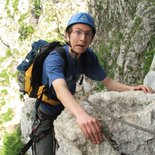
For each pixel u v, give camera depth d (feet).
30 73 7.07
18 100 44.24
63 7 39.91
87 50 7.15
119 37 25.09
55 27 40.32
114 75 23.49
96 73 7.41
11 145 38.37
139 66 20.84
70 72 6.70
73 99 5.54
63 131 6.01
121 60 22.52
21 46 43.91
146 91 6.79
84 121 5.21
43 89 6.95
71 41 6.51
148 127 5.88
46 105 7.27
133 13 24.22
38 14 42.57
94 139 5.30
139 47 21.24
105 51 26.14
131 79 20.94
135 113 6.00
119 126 5.83
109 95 6.28
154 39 20.83
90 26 6.44
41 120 7.48
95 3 29.91
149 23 21.26
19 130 40.14
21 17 43.93
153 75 12.62
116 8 26.55
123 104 6.15
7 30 46.19
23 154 7.61
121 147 5.82
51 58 6.28
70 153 5.97
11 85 45.37
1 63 46.93
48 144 7.54
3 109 44.62
